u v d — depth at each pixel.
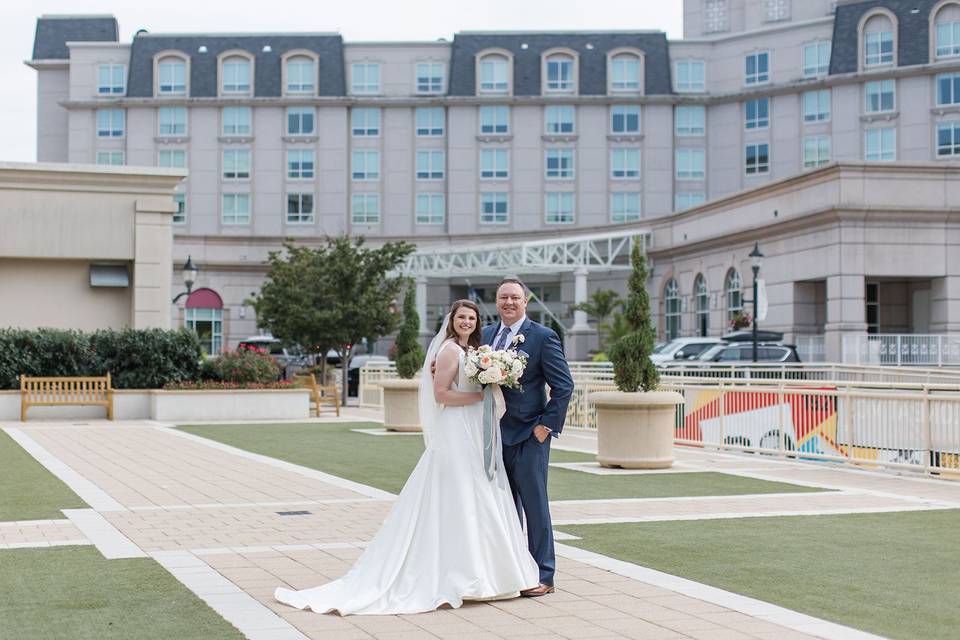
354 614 6.87
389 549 7.27
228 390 28.05
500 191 69.75
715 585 7.76
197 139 70.69
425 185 70.44
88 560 8.67
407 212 70.38
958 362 38.12
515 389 7.53
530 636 6.38
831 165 39.66
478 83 70.06
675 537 9.76
